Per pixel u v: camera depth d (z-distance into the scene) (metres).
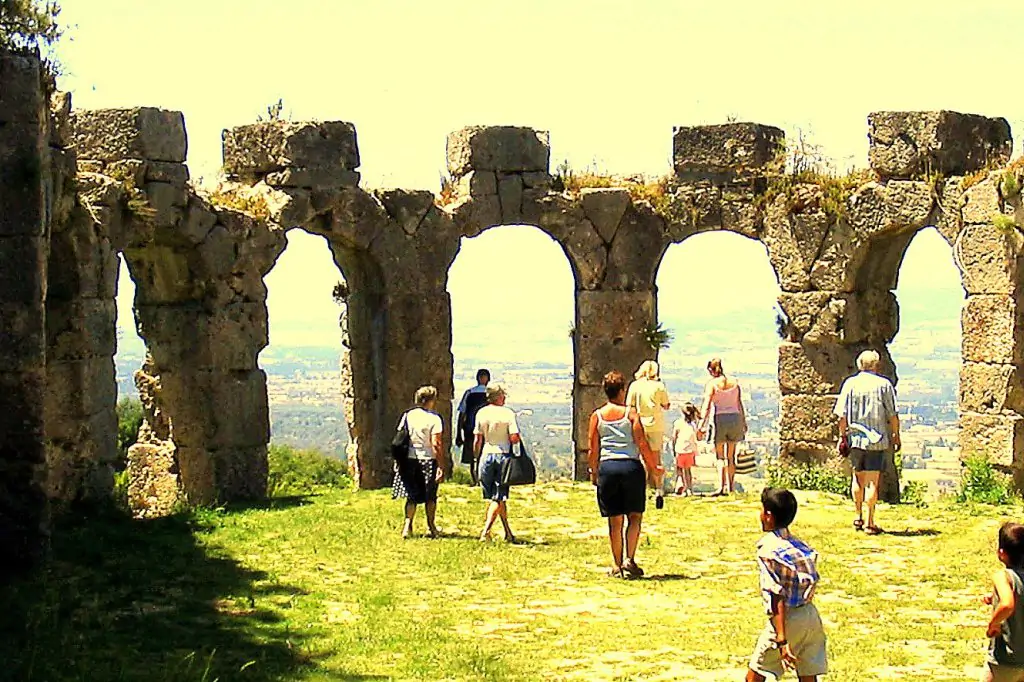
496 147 26.86
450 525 21.11
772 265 26.73
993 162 24.91
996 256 24.06
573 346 27.80
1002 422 24.09
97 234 21.50
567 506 22.95
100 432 21.53
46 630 13.97
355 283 26.73
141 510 24.75
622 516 17.28
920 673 13.02
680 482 24.89
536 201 27.05
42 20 17.75
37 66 16.42
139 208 22.58
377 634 14.42
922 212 25.19
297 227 25.17
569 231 27.14
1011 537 11.11
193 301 24.45
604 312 27.25
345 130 25.66
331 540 19.62
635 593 16.50
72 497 20.88
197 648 13.73
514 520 21.59
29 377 16.52
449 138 27.38
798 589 11.05
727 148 27.09
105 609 15.11
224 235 24.17
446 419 26.77
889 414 20.05
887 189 25.53
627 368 27.31
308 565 18.02
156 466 24.83
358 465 26.83
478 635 14.60
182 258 24.31
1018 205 23.70
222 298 24.33
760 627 14.80
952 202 24.78
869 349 26.41
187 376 24.41
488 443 19.75
